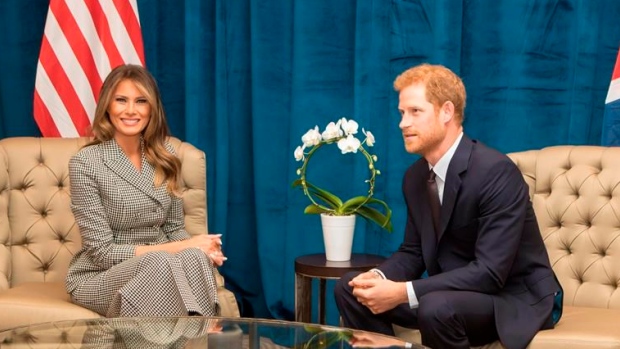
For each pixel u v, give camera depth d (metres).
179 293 3.93
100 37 5.45
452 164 3.90
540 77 5.30
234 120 5.80
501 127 5.37
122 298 3.95
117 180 4.35
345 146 4.68
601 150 4.48
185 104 5.82
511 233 3.80
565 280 4.40
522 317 3.74
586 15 5.16
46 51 5.39
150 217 4.43
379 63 5.46
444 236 3.99
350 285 3.88
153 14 5.88
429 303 3.67
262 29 5.60
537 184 4.56
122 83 4.41
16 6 5.96
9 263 4.68
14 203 4.76
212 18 5.75
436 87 3.87
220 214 5.76
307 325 3.35
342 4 5.53
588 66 5.19
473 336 3.79
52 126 5.41
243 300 5.91
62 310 4.05
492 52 5.36
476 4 5.36
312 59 5.55
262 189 5.66
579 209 4.41
